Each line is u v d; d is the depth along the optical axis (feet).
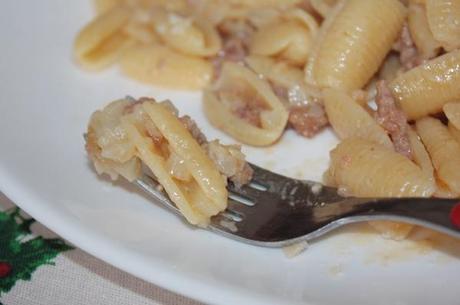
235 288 0.71
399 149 0.85
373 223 0.78
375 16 0.91
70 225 0.75
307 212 0.78
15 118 0.90
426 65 0.87
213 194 0.77
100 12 1.05
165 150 0.80
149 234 0.77
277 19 1.01
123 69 1.00
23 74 0.96
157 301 0.79
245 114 0.95
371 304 0.71
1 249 0.85
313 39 0.96
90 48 0.99
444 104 0.86
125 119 0.81
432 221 0.71
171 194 0.78
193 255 0.75
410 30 0.93
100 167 0.81
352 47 0.90
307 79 0.94
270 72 0.96
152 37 1.03
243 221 0.78
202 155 0.79
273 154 0.91
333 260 0.77
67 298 0.80
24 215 0.88
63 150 0.87
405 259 0.77
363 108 0.89
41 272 0.82
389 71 0.95
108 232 0.76
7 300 0.80
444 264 0.76
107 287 0.81
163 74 0.99
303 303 0.70
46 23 1.01
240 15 1.04
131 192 0.81
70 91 0.97
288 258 0.76
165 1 1.06
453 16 0.86
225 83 0.98
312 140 0.92
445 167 0.80
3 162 0.81
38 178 0.81
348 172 0.82
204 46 1.01
